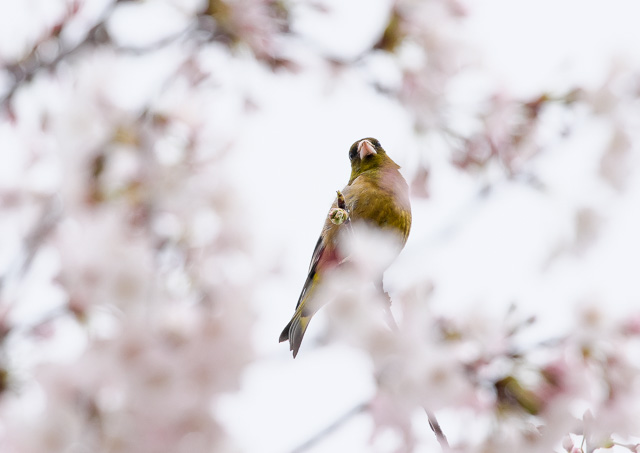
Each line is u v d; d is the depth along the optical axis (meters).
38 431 3.86
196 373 4.06
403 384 4.41
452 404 4.53
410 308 4.44
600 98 5.11
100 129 4.21
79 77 4.25
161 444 4.03
